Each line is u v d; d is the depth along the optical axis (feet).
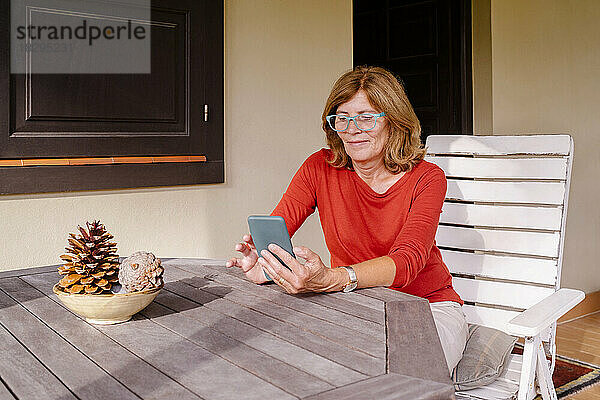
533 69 13.41
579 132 14.19
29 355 3.71
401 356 3.67
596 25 14.56
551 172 7.32
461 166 7.91
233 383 3.28
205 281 5.57
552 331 6.52
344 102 6.11
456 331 5.74
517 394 5.55
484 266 7.52
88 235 4.27
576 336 12.66
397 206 6.14
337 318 4.43
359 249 6.39
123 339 4.00
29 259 8.05
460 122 13.48
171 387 3.23
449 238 7.80
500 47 12.87
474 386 5.60
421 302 4.82
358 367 3.50
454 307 6.26
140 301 4.27
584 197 14.21
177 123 9.24
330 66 11.25
